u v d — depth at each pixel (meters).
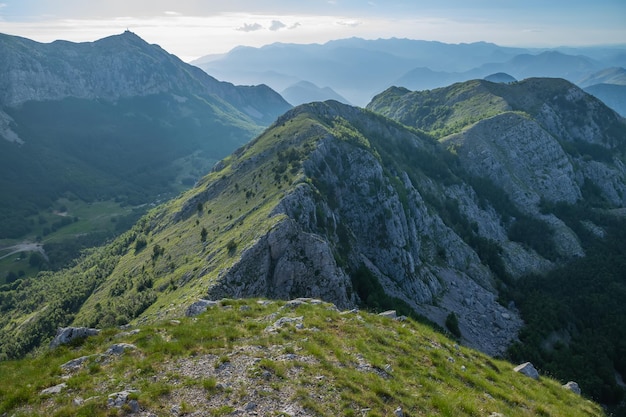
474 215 183.75
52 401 23.33
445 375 30.70
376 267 122.75
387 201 134.62
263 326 34.34
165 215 165.62
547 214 194.88
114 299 114.56
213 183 154.62
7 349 119.00
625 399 95.69
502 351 107.38
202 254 106.69
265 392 24.06
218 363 27.31
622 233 187.62
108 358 28.41
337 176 134.75
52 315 128.88
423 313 109.81
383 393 25.70
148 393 23.69
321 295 83.56
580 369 103.62
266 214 98.75
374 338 34.19
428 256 145.88
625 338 122.94
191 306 42.16
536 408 29.89
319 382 25.66
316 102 191.12
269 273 84.56
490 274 155.62
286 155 137.38
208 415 22.03
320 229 107.06
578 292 149.88
